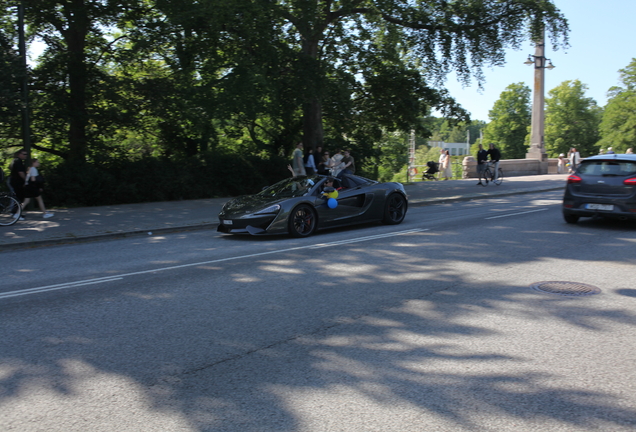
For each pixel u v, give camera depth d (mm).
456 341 4336
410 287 6148
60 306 5535
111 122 17234
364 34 21531
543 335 4465
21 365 3953
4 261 8500
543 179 28203
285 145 23859
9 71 13320
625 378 3605
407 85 22109
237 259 8023
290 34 20125
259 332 4617
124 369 3844
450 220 12477
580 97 72625
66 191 15383
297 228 10148
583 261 7555
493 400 3293
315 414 3131
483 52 21031
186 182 17703
